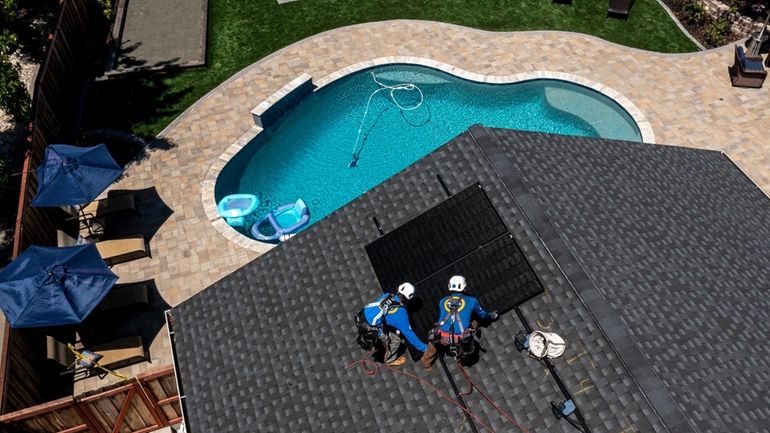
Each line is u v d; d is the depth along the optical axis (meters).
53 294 18.77
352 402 12.29
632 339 11.13
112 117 28.22
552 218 13.15
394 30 32.16
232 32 32.22
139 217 24.66
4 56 22.67
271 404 12.84
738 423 10.81
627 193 15.30
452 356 11.38
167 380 17.95
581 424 10.55
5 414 16.81
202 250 23.64
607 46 31.12
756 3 32.06
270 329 13.96
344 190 25.86
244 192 25.81
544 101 28.95
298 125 28.22
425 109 28.77
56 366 20.45
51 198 21.39
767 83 28.98
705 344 12.27
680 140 26.55
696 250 14.67
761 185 24.83
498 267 12.48
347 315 13.49
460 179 13.98
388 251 13.77
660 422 10.09
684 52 30.84
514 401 11.23
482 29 32.16
